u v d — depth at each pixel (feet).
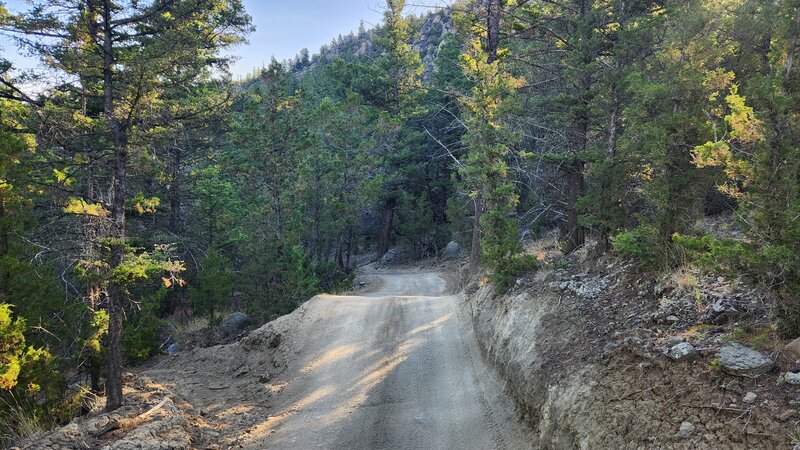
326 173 99.30
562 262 42.55
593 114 52.11
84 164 39.45
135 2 38.70
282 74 92.99
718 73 31.96
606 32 56.34
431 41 261.03
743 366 18.34
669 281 28.14
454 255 135.44
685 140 30.99
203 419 37.76
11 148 40.01
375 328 52.54
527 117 71.00
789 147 18.86
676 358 20.86
